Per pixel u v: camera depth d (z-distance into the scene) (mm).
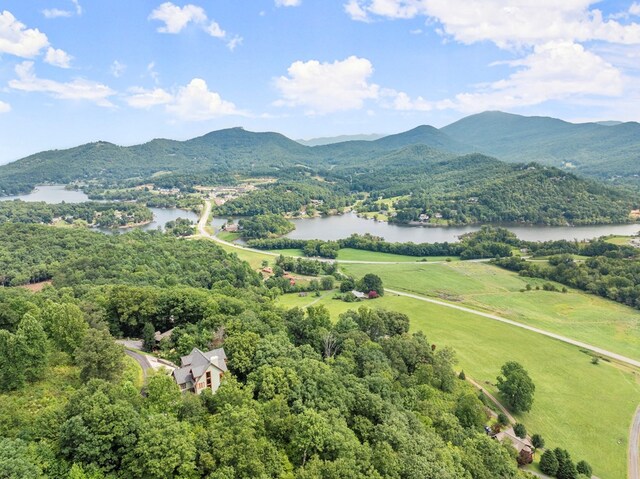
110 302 124125
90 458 58406
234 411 69625
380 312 160750
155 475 58281
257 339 103250
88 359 80062
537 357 171000
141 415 67000
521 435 119125
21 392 75000
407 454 77438
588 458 116250
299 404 82188
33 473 51906
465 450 92375
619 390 150625
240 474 61031
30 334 79062
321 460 69000
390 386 105250
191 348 105000
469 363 161625
